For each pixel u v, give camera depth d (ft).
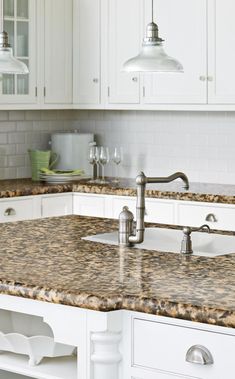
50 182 22.16
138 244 12.49
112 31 21.91
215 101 20.06
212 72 20.03
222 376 8.09
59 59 22.53
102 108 22.31
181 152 22.53
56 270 10.11
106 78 22.13
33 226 13.93
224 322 7.88
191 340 8.30
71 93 22.86
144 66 13.46
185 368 8.36
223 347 8.07
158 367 8.58
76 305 8.82
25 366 9.93
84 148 23.38
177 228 13.55
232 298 8.40
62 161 23.36
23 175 23.63
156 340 8.57
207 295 8.55
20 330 10.44
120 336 8.80
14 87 21.52
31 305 9.39
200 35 20.17
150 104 21.27
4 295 9.66
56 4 22.40
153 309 8.40
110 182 22.11
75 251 11.50
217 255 11.31
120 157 21.94
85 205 21.38
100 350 8.85
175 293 8.68
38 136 23.95
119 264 10.52
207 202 19.15
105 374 8.87
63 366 9.91
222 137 21.70
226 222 18.88
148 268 10.23
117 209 20.68
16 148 23.38
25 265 10.46
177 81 20.68
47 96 22.31
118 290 8.89
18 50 21.61
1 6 21.13
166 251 11.58
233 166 21.57
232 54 19.69
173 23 20.63
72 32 22.75
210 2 19.94
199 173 22.22
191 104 20.51
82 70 22.59
